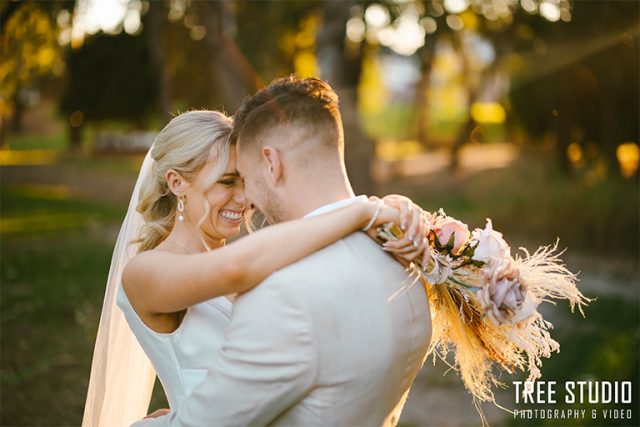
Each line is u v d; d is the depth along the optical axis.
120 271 2.06
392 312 1.52
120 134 27.38
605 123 12.37
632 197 10.66
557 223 10.91
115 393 2.09
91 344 5.44
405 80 34.34
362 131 11.34
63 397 4.30
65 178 19.78
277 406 1.46
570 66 12.38
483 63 17.94
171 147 1.83
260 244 1.47
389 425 1.70
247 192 1.63
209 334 1.73
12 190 16.98
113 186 18.53
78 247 10.06
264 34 13.58
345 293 1.47
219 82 10.46
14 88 7.77
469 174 19.05
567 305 7.68
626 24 11.10
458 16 12.45
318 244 1.49
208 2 10.20
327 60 11.05
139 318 1.74
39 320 6.09
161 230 1.93
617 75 11.79
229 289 1.49
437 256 1.65
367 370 1.48
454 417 4.69
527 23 12.18
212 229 1.87
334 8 10.98
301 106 1.57
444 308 1.78
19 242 10.25
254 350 1.44
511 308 1.60
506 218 11.48
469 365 1.83
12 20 7.18
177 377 1.73
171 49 11.45
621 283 8.82
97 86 19.33
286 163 1.57
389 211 1.56
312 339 1.43
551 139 14.63
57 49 7.83
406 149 27.81
